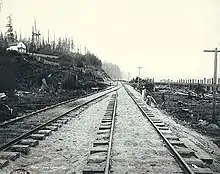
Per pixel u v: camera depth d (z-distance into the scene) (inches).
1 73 1003.9
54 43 4320.9
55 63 2145.7
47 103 932.0
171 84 2679.6
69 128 521.3
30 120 589.3
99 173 276.1
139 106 900.6
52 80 1457.9
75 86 1603.1
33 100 943.7
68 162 319.0
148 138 442.6
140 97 1403.8
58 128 515.8
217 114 864.9
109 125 549.0
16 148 345.7
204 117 801.6
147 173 280.5
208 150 434.0
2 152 329.7
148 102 1046.4
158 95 1617.9
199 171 282.7
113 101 1115.3
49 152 355.9
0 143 390.9
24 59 1470.2
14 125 527.8
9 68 1088.8
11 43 2947.8
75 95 1360.7
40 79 1365.7
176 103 1179.9
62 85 1518.2
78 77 1998.0
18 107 777.6
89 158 320.2
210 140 540.7
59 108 821.9
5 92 959.6
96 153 345.4
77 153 354.0
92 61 4867.1
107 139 420.5
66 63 2504.9
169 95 1642.5
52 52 3307.1
